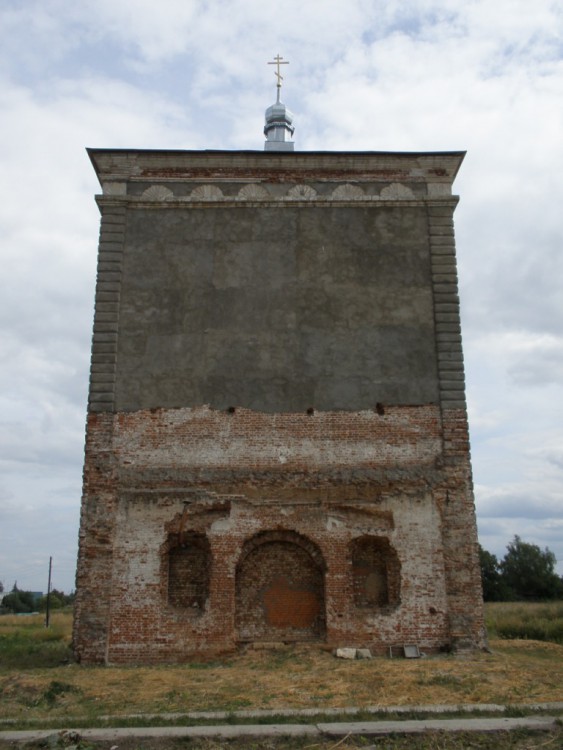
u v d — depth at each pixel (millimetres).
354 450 18078
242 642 17000
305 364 18688
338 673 14328
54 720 10742
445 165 20281
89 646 16531
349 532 17422
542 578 62188
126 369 18531
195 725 10305
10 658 17906
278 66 28250
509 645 18812
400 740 9555
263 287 19266
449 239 19766
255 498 17594
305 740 9578
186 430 18109
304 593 17438
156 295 19125
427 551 17391
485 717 10555
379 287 19359
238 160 20109
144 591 16984
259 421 18219
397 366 18750
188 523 17375
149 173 20000
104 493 17531
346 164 20188
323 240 19688
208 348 18750
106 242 19422
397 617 16984
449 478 17828
